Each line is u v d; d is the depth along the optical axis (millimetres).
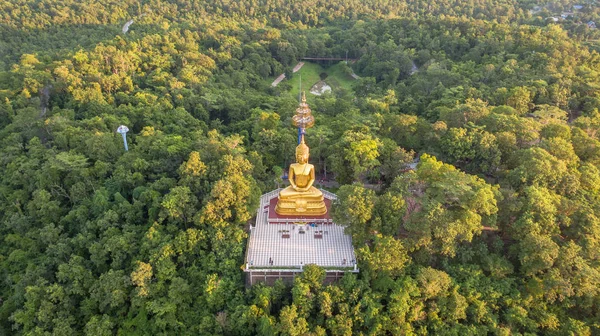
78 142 76625
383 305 50031
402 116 80000
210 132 79812
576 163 65750
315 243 57156
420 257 53656
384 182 71312
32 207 66500
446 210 52562
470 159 71500
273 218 60500
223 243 54406
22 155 76562
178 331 51438
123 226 59344
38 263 60062
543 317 49719
